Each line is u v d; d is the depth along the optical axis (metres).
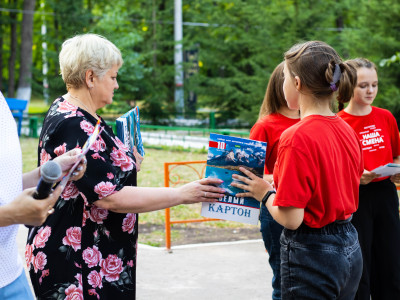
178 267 5.51
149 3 23.75
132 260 2.80
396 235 3.96
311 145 2.51
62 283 2.64
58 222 2.66
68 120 2.61
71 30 22.64
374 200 3.93
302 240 2.62
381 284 4.04
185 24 25.62
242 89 21.97
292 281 2.67
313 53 2.61
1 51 31.11
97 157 2.58
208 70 27.03
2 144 2.06
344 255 2.62
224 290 4.86
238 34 22.69
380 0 16.92
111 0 26.41
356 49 17.14
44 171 1.76
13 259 2.11
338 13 21.70
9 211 1.84
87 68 2.68
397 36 16.94
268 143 3.90
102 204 2.61
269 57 19.47
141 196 2.65
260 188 2.77
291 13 19.23
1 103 2.09
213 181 2.82
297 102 2.75
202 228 7.43
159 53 23.44
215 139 2.82
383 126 4.08
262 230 3.90
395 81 16.64
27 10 25.50
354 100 4.07
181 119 23.06
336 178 2.59
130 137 3.06
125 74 21.12
